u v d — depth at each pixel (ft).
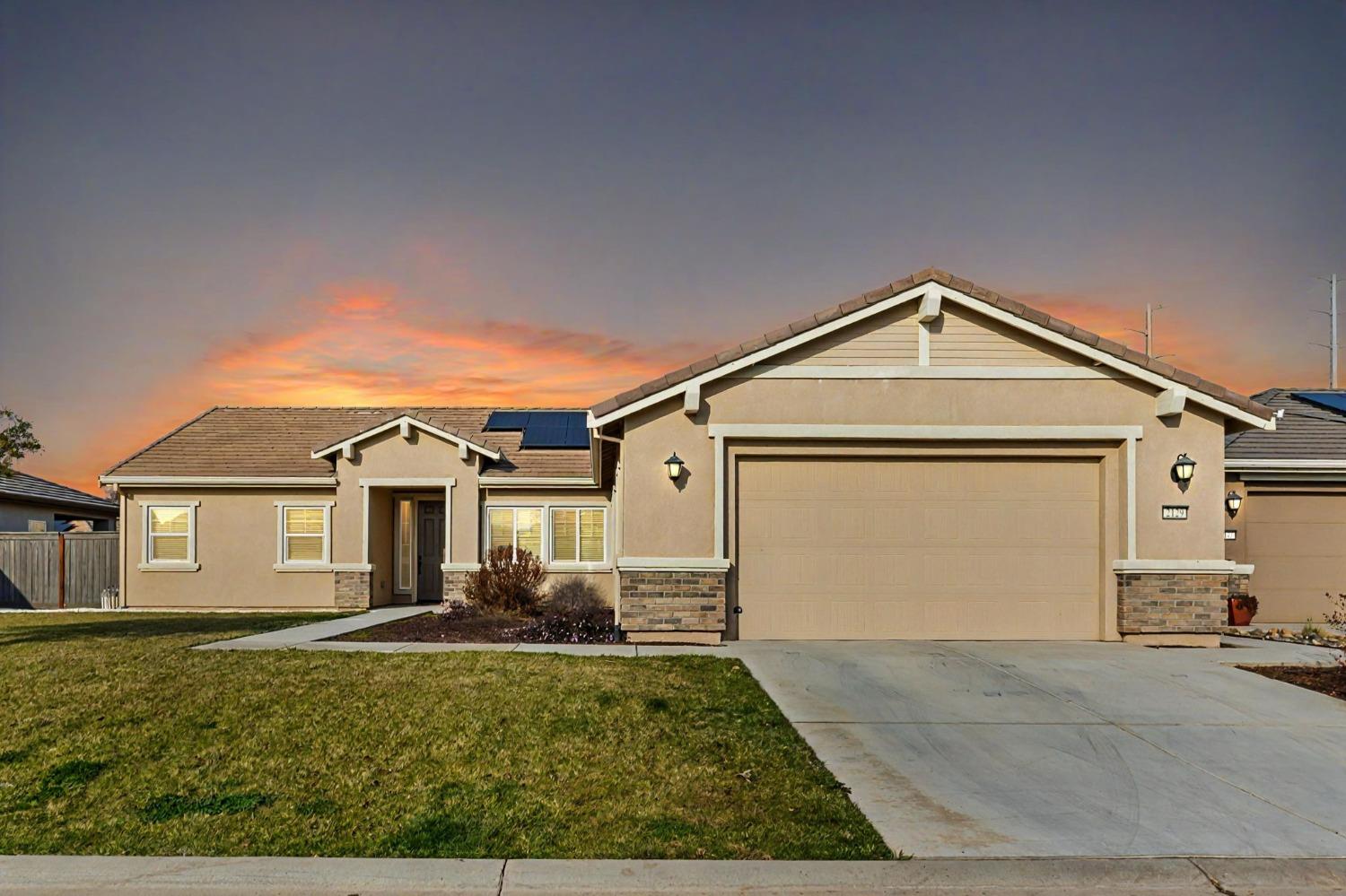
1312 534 50.06
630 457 38.58
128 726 23.56
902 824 18.10
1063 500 39.65
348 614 55.72
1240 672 32.37
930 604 39.17
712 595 37.93
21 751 21.63
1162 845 17.37
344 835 17.11
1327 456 49.93
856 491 39.37
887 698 28.14
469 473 60.80
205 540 61.98
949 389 39.04
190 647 36.45
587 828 17.53
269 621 49.90
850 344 39.17
